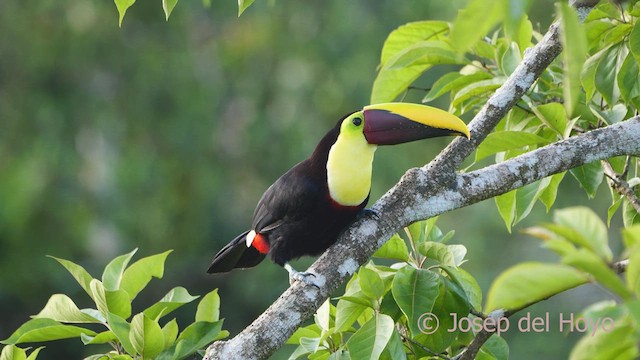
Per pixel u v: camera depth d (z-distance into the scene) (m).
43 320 7.12
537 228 4.86
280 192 8.62
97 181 22.19
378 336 6.55
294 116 22.31
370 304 6.90
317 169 8.43
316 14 22.41
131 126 21.88
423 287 6.75
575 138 7.47
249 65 22.80
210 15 23.20
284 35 22.42
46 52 21.53
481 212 21.16
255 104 22.58
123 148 21.92
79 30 21.78
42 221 21.56
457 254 7.53
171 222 22.02
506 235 20.98
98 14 21.72
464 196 7.39
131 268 7.26
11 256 21.28
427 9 21.62
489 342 7.45
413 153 21.47
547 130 8.25
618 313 4.50
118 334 6.75
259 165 22.59
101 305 7.10
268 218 8.78
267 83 22.67
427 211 7.38
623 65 7.43
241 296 21.91
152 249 22.09
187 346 6.95
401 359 6.58
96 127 21.83
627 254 4.52
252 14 22.80
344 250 7.24
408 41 9.12
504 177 7.39
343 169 8.23
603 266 4.29
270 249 8.90
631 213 8.09
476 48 8.71
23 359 6.97
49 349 21.16
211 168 22.12
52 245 21.58
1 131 21.38
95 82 21.98
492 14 4.28
